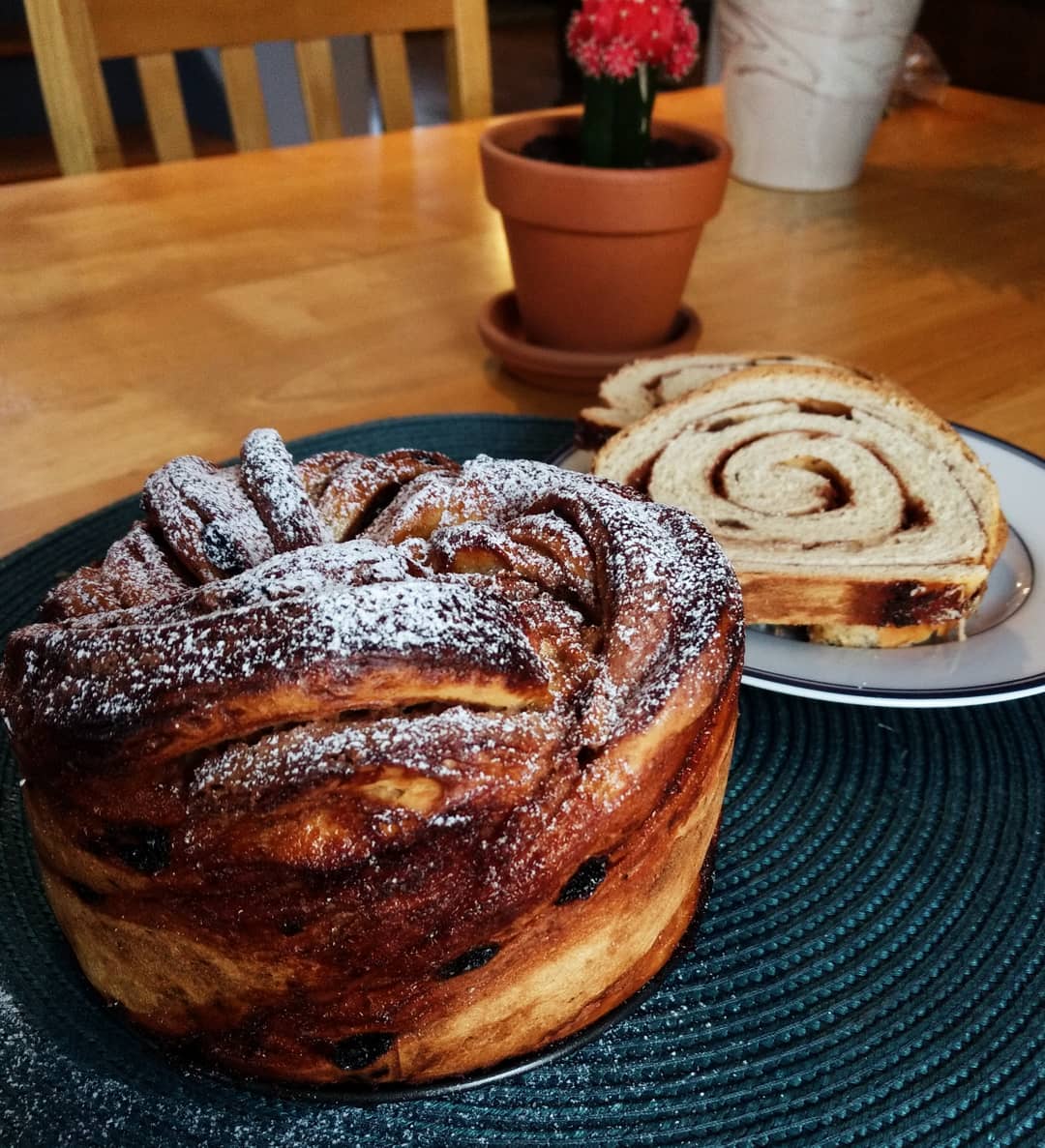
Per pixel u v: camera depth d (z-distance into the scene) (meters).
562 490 0.24
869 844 0.26
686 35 0.39
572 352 0.44
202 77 1.35
